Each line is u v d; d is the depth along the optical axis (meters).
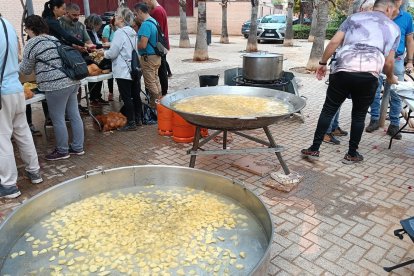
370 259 2.56
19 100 3.22
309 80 9.31
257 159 4.27
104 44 6.30
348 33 3.82
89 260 1.92
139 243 2.06
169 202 2.48
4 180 3.35
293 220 3.03
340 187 3.62
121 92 5.18
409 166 4.11
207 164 4.17
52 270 1.85
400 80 5.05
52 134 5.18
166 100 3.54
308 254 2.60
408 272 2.43
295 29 22.88
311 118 5.95
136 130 5.39
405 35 4.86
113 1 20.05
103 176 2.59
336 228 2.93
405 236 2.81
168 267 1.86
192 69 11.05
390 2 3.76
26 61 3.76
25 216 2.17
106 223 2.24
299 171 3.97
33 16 3.77
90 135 5.17
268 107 3.54
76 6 5.82
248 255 1.96
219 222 2.24
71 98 4.18
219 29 25.53
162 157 4.39
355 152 4.17
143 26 5.42
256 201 2.26
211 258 1.93
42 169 4.04
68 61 3.82
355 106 3.98
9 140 3.31
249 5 24.48
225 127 3.14
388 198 3.41
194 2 24.30
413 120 5.12
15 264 1.89
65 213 2.35
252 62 5.29
